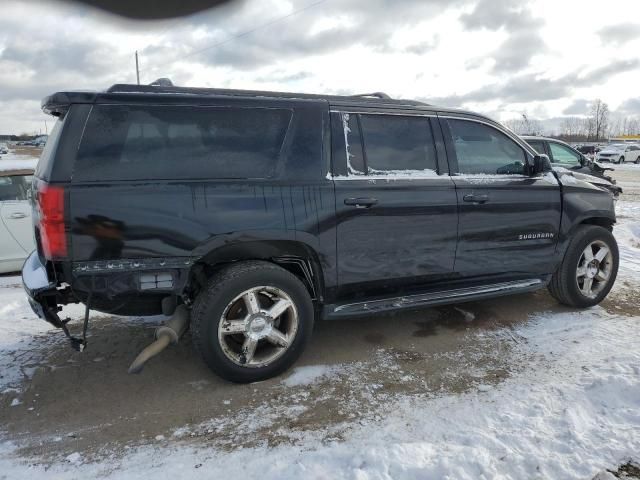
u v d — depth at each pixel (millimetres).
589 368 3412
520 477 2328
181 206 2965
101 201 2818
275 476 2398
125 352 3850
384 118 3674
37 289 2906
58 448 2682
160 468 2496
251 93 3291
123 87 3004
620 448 2510
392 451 2521
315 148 3363
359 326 4305
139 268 2926
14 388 3316
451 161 3885
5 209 5977
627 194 15484
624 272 5918
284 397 3158
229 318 3217
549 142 9758
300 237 3264
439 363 3598
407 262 3691
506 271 4168
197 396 3189
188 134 3068
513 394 3113
